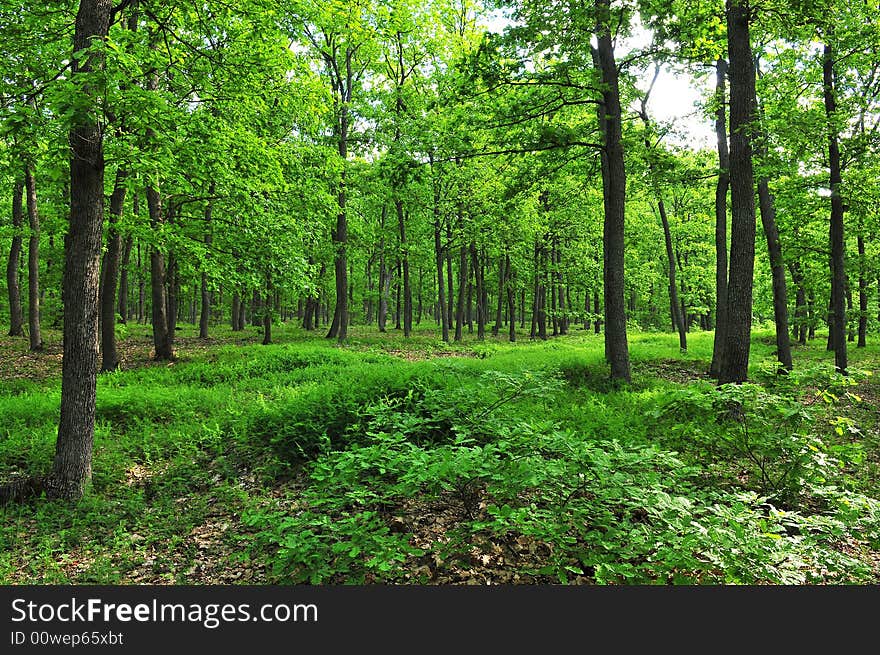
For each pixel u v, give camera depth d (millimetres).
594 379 11945
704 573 3986
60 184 8320
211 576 4945
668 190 15016
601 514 4398
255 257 16328
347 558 4336
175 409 10039
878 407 10375
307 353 16609
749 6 8555
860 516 4113
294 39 11938
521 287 31984
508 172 21984
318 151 17781
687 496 4754
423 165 13148
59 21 9344
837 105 12406
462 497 5230
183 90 10359
